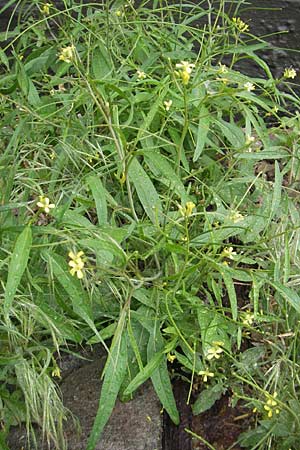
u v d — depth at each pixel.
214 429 0.58
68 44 0.72
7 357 0.54
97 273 0.55
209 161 0.67
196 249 0.56
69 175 0.64
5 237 0.56
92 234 0.53
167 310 0.53
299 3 0.83
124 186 0.65
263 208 0.62
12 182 0.57
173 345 0.54
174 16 0.84
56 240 0.56
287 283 0.58
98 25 0.73
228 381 0.58
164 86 0.59
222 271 0.53
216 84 0.69
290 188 0.66
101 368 0.60
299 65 0.86
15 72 0.70
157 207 0.55
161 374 0.55
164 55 0.70
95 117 0.67
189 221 0.61
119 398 0.58
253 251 0.63
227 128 0.65
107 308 0.59
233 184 0.64
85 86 0.65
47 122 0.63
